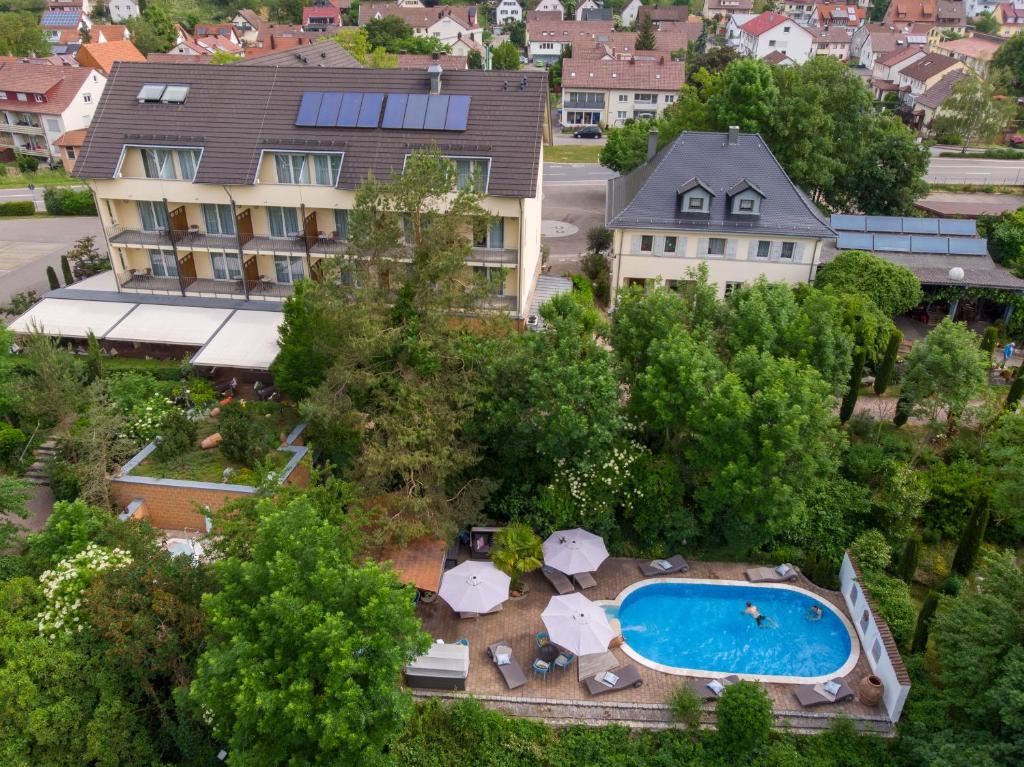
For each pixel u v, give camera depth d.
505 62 130.62
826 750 27.72
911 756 26.94
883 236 55.12
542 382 32.91
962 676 26.25
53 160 98.88
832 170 63.19
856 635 32.25
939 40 164.12
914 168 66.12
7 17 142.12
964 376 37.59
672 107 82.19
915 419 43.28
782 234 49.69
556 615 30.34
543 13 175.00
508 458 36.47
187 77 48.88
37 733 23.66
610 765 27.22
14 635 25.02
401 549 32.62
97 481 33.53
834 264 49.56
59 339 44.25
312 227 47.56
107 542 28.20
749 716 26.83
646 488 35.78
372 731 22.72
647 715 29.06
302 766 22.03
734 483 32.19
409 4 189.38
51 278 54.22
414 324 32.50
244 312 46.66
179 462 35.50
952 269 50.75
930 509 36.97
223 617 22.95
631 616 33.38
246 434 35.28
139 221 49.53
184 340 43.84
